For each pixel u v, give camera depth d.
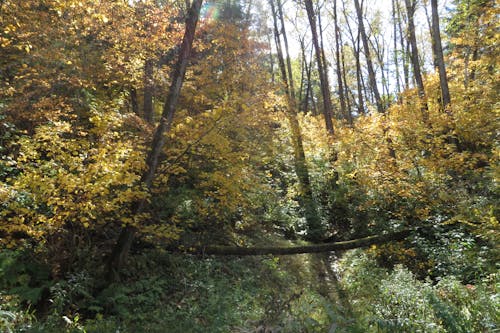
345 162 13.92
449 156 11.30
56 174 5.80
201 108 11.59
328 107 16.03
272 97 12.86
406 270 8.37
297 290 8.59
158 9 10.06
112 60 9.00
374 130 12.42
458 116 12.19
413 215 11.09
